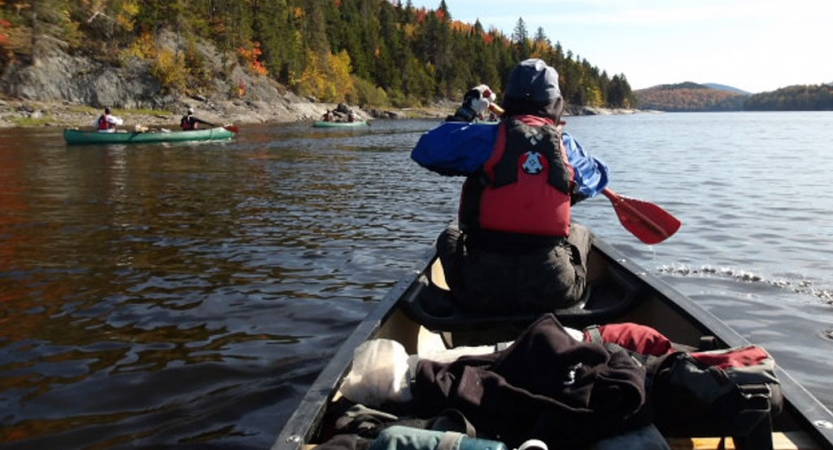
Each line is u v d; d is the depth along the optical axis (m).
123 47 53.41
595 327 2.72
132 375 4.14
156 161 17.92
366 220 9.29
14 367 4.25
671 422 2.13
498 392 2.12
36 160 17.75
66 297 5.64
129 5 55.84
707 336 2.81
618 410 2.00
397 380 2.37
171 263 6.75
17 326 4.97
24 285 5.97
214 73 60.72
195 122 26.45
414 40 113.94
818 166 18.00
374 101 89.50
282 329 4.94
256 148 23.50
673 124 70.31
